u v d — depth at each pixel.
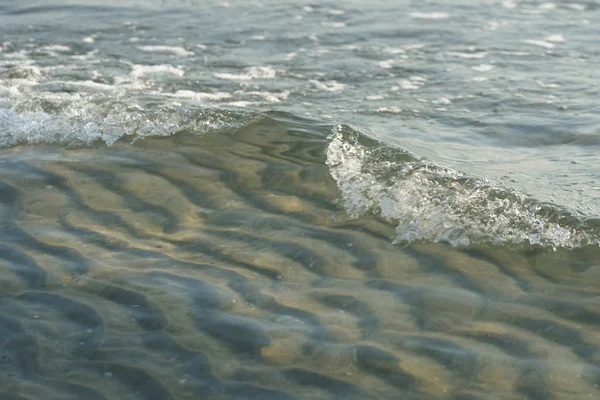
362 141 5.28
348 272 3.95
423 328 3.51
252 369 3.21
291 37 7.96
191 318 3.54
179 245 4.18
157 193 4.73
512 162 5.08
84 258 4.03
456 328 3.51
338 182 4.82
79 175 4.96
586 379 3.17
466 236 4.23
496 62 7.20
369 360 3.28
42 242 4.18
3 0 9.48
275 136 5.46
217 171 5.00
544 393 3.10
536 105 6.14
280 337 3.41
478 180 4.68
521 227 4.27
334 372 3.20
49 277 3.85
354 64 7.16
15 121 5.72
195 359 3.26
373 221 4.41
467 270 3.97
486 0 9.23
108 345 3.34
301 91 6.50
